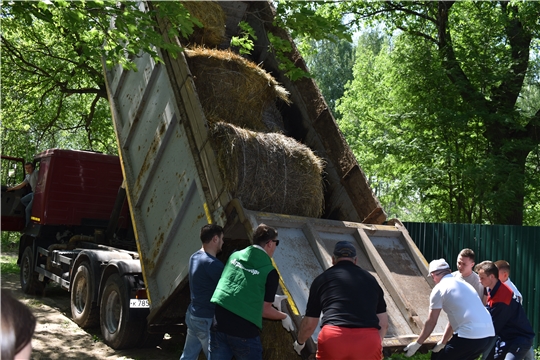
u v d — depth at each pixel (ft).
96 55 20.38
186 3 21.21
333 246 16.97
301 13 19.98
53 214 30.37
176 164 19.02
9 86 54.13
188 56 19.07
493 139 48.93
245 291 12.73
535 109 61.72
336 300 11.85
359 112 62.08
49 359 19.89
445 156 46.37
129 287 20.94
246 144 16.63
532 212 59.82
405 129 53.01
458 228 30.12
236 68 19.38
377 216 19.70
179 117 18.63
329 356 11.58
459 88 47.75
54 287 36.68
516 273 27.09
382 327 12.41
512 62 48.65
